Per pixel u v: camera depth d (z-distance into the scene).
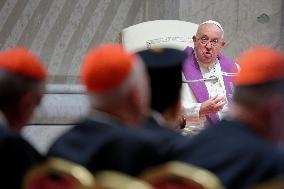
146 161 7.25
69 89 22.42
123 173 7.22
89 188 6.97
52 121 21.72
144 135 7.36
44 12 23.77
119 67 7.46
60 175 7.28
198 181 6.68
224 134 7.19
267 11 24.03
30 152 8.12
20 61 8.31
